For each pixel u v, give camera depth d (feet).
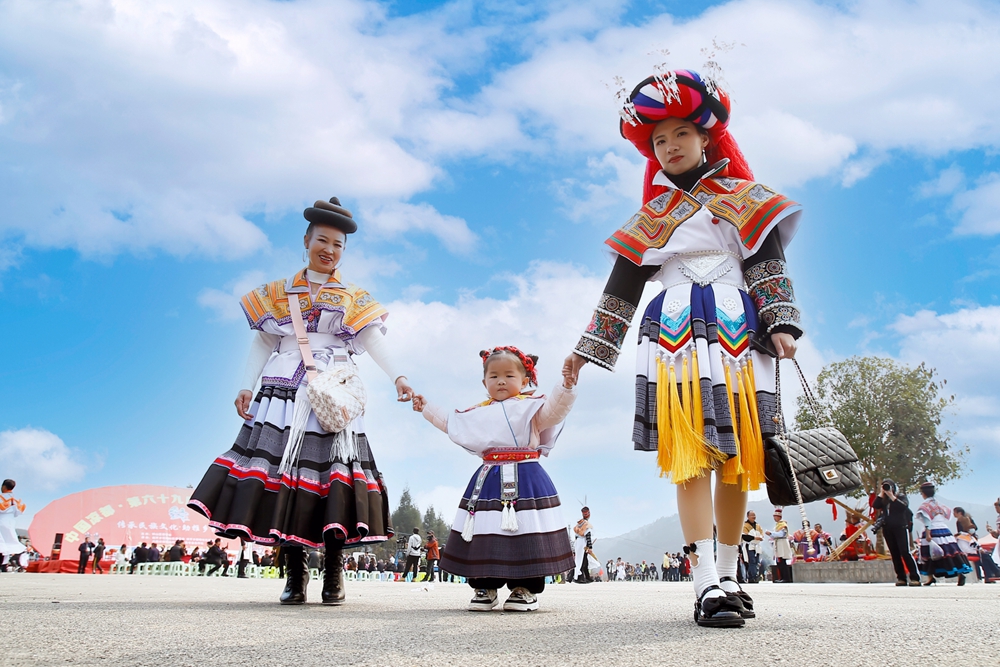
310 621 9.17
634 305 10.63
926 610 11.73
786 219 10.09
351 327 14.26
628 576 171.32
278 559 14.32
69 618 8.95
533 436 13.25
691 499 9.06
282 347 14.08
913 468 90.79
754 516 56.70
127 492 100.99
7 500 41.86
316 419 13.33
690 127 10.84
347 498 12.89
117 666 5.38
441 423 14.15
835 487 9.06
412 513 366.43
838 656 5.95
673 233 10.27
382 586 29.53
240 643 6.76
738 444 9.20
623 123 11.35
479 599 12.49
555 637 7.39
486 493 12.93
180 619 9.09
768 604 14.15
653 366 9.71
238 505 12.38
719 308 9.64
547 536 12.49
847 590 27.48
